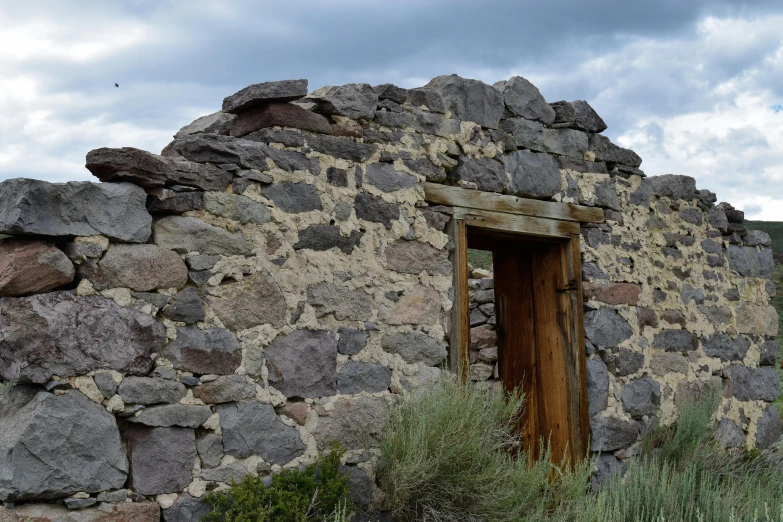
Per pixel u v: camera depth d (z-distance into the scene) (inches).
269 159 183.9
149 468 158.1
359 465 189.6
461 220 221.0
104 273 156.9
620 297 260.7
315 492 170.9
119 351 155.9
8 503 144.6
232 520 162.2
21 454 143.2
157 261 163.5
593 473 241.3
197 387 166.6
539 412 253.3
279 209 183.9
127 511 153.0
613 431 249.0
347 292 193.3
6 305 147.8
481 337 327.6
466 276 220.1
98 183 157.8
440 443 183.6
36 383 148.9
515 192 236.8
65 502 148.0
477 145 227.8
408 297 205.5
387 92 210.5
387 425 191.3
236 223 176.7
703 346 291.4
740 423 303.0
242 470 170.4
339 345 190.5
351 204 197.6
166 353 163.3
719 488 248.1
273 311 179.6
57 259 151.2
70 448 148.0
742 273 317.7
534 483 202.8
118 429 156.2
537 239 246.8
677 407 274.8
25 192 148.0
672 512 216.8
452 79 225.0
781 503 215.9
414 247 209.0
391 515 191.6
